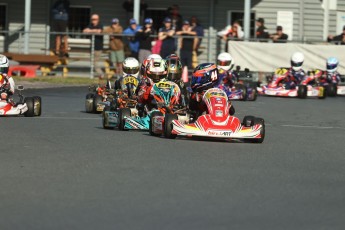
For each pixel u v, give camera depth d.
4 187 22.97
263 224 19.28
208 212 20.38
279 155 30.28
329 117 48.28
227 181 24.50
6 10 83.69
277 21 82.69
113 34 72.94
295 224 19.36
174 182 24.09
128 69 41.69
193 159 28.38
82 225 18.78
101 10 83.06
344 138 37.00
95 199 21.61
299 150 31.97
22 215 19.72
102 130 37.03
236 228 18.83
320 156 30.50
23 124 38.81
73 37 82.06
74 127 38.25
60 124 39.50
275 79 65.62
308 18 82.75
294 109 53.25
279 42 75.81
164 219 19.53
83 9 83.06
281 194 22.83
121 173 25.38
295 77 65.88
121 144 31.88
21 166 26.41
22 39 83.31
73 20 82.94
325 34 82.75
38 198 21.64
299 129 40.69
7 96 42.38
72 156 28.64
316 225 19.31
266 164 27.97
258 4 82.88
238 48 72.62
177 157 28.73
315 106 56.28
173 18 76.75
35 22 83.38
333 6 83.69
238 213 20.34
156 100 35.94
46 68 76.56
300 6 82.31
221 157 29.08
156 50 72.44
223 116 32.75
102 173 25.33
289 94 64.62
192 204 21.22
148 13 83.25
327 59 72.25
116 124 37.25
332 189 23.75
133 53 73.00
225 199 21.95
